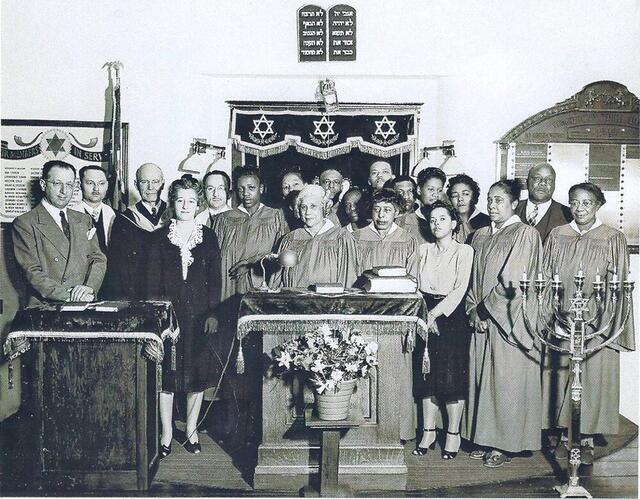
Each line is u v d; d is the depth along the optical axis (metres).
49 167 5.19
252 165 5.32
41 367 4.48
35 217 5.23
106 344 4.48
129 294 5.24
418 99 5.31
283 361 4.41
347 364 4.32
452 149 5.27
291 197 5.32
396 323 4.59
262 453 4.66
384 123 5.30
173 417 5.21
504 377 5.11
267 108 5.30
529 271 5.13
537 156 5.24
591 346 5.17
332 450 4.44
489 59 5.24
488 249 5.18
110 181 5.25
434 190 5.25
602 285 4.79
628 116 5.22
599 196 5.21
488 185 5.27
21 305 5.25
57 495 4.56
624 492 4.82
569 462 4.70
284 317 4.57
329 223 5.30
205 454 5.08
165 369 5.11
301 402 4.65
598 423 5.19
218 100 5.31
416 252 5.27
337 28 5.22
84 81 5.24
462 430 5.24
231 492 4.64
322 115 5.31
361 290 4.91
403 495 4.64
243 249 5.32
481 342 5.16
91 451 4.55
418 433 5.24
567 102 5.21
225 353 5.26
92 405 4.52
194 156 5.23
